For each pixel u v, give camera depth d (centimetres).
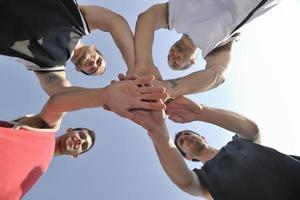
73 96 93
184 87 98
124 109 91
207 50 108
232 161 100
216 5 107
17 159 90
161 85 97
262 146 99
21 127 94
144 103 89
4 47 97
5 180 87
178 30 112
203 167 104
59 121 101
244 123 106
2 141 88
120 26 106
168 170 96
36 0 97
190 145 125
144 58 101
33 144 94
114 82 92
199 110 102
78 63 124
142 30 106
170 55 122
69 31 103
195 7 108
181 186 96
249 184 92
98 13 107
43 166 99
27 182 94
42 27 97
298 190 88
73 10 102
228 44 112
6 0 95
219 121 104
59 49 102
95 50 126
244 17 103
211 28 107
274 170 92
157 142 94
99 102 91
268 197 88
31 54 98
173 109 101
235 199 91
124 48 104
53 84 101
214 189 95
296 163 91
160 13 111
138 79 89
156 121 92
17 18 96
